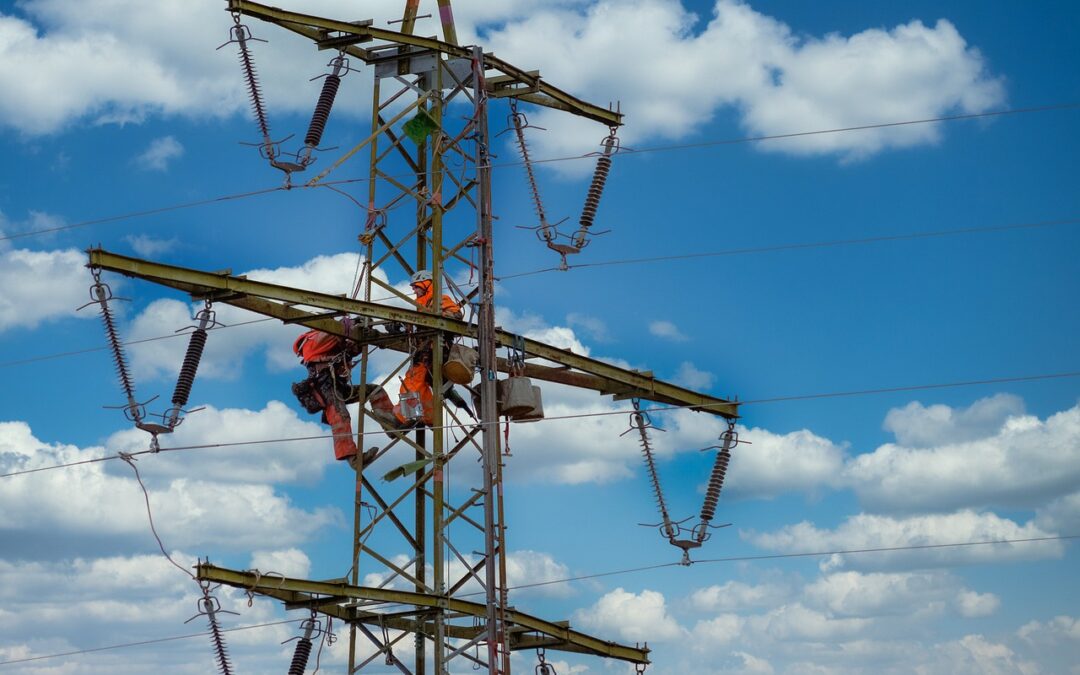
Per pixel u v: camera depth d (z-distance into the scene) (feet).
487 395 79.66
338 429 82.12
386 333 82.43
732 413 84.94
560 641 86.07
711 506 82.89
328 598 76.07
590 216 84.23
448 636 84.69
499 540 79.00
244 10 78.64
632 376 84.74
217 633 71.20
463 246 82.84
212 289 74.02
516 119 85.15
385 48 85.66
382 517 81.51
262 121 79.61
